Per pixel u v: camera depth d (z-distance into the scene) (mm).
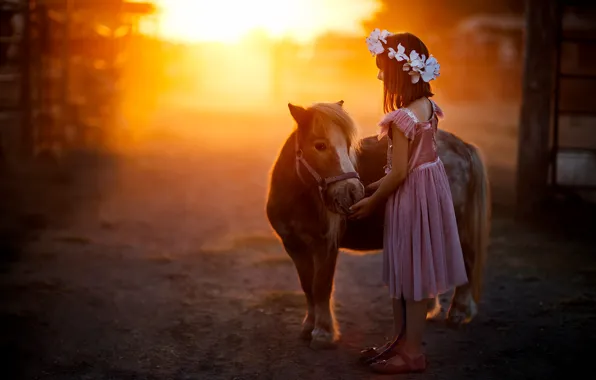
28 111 11469
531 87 7977
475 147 4422
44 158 11320
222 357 4078
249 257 6492
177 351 4180
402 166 3502
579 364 3953
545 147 8000
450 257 3609
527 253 6602
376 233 4164
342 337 4414
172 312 4926
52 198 9008
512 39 29984
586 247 6801
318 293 4125
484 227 4348
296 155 3803
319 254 4027
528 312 4898
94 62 15430
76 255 6484
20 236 7133
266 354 4113
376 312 4957
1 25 13281
